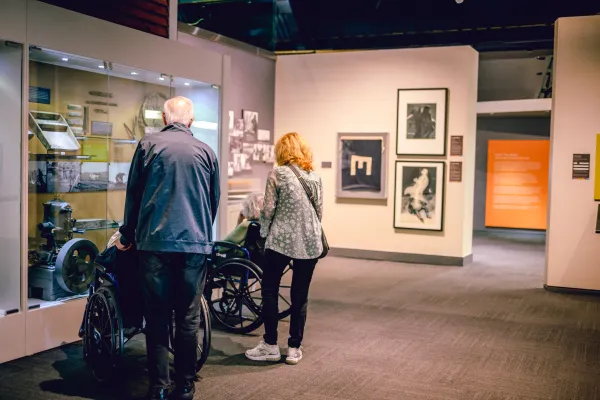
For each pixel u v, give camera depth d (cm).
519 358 446
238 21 992
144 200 329
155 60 505
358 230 930
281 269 411
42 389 359
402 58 894
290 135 414
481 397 365
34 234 457
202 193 337
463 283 746
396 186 902
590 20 684
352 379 390
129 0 531
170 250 322
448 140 877
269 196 398
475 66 893
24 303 414
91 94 508
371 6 1011
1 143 409
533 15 935
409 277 779
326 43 1070
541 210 1328
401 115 895
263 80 923
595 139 691
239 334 488
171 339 372
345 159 929
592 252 695
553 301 654
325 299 637
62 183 484
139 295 374
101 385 368
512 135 1345
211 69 579
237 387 370
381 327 527
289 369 406
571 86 696
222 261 493
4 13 380
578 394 374
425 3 983
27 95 402
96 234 526
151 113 565
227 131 609
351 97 924
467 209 895
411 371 410
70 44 427
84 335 379
